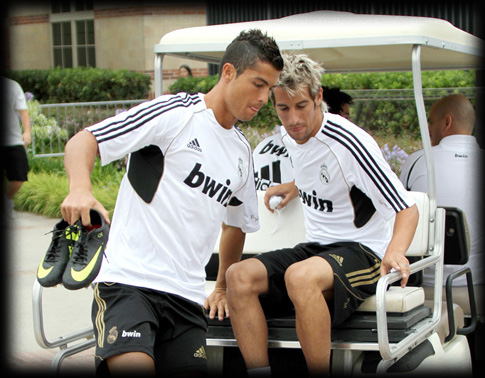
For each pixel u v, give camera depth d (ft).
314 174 10.43
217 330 10.16
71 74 45.52
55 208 27.48
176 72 44.78
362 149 9.87
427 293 12.16
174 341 8.16
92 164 7.59
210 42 11.30
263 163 13.08
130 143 7.80
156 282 7.97
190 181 8.10
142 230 8.05
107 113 37.81
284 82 9.66
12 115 23.16
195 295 8.34
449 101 13.10
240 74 8.05
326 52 12.53
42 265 7.88
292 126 9.92
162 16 45.24
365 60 13.66
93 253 7.59
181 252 8.12
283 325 9.78
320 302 9.12
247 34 8.21
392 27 10.23
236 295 9.59
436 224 10.65
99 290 8.01
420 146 15.80
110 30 46.98
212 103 8.29
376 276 9.96
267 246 12.04
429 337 10.27
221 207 8.51
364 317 9.64
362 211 10.36
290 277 9.20
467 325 12.44
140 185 8.09
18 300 17.33
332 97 13.84
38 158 33.37
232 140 8.48
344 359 9.55
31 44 52.95
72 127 37.04
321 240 10.69
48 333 14.74
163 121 7.95
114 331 7.57
